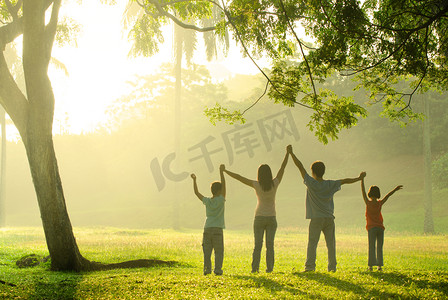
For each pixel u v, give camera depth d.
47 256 11.88
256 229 8.52
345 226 35.00
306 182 8.34
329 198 8.41
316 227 8.35
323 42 9.34
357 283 7.05
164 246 17.67
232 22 10.08
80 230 33.22
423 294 6.27
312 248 8.38
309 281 7.18
